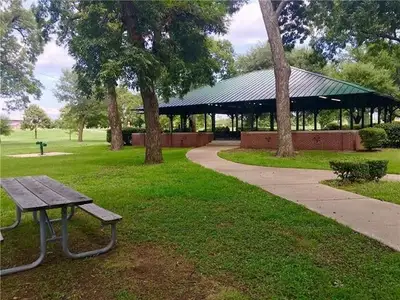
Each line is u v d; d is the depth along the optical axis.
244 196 6.28
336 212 5.10
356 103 18.45
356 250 3.59
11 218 5.34
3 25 28.44
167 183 7.82
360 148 15.98
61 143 35.56
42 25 14.62
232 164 11.57
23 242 4.21
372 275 2.99
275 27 14.09
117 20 12.53
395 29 16.67
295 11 17.97
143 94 12.48
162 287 2.90
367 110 28.52
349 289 2.73
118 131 22.42
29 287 2.99
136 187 7.44
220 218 4.87
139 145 26.75
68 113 39.31
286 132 13.87
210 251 3.65
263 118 39.28
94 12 11.68
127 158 15.18
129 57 10.38
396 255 3.40
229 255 3.52
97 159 15.20
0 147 30.09
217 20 13.70
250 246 3.76
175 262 3.41
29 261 3.60
